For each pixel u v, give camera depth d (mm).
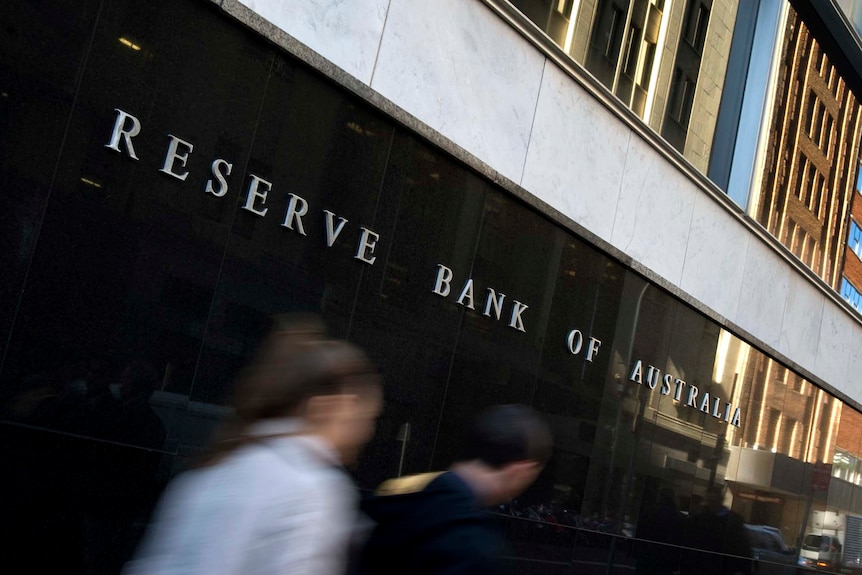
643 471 12062
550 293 10258
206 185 6602
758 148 14453
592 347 10945
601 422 11188
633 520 11898
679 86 12938
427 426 8703
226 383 6844
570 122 10438
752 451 15016
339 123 7633
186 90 6441
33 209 5633
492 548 2951
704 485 13570
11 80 5469
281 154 7160
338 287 7711
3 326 5535
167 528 2426
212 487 2426
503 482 3186
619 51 11500
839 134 18312
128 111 6102
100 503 6090
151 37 6211
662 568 12508
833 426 18469
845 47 17328
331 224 7578
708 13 13688
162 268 6375
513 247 9688
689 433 13125
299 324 2812
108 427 6117
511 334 9703
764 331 15172
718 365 13805
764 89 14680
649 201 11945
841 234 18625
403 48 8219
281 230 7191
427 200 8562
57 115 5715
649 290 12031
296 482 2424
